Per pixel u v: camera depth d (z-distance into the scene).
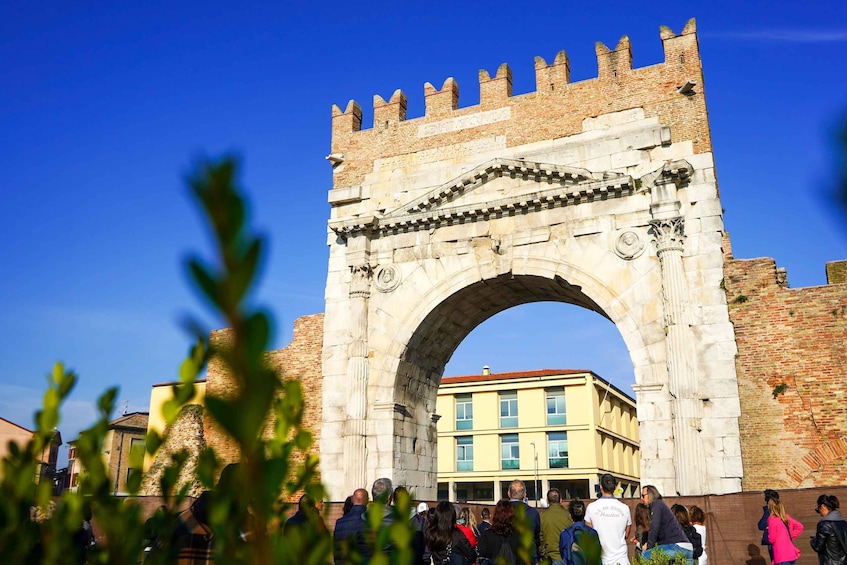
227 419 1.96
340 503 25.31
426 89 34.66
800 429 24.97
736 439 25.33
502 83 33.16
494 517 12.48
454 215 31.41
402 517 3.21
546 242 29.92
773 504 17.27
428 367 34.12
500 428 70.88
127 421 44.19
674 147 28.98
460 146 33.09
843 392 24.75
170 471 3.17
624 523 14.48
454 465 71.69
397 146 34.47
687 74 29.69
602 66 31.31
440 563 12.58
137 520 3.11
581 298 30.83
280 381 2.01
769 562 21.31
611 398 75.25
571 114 31.30
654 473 25.98
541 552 14.74
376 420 30.88
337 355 32.25
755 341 26.12
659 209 27.92
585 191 29.17
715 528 22.23
